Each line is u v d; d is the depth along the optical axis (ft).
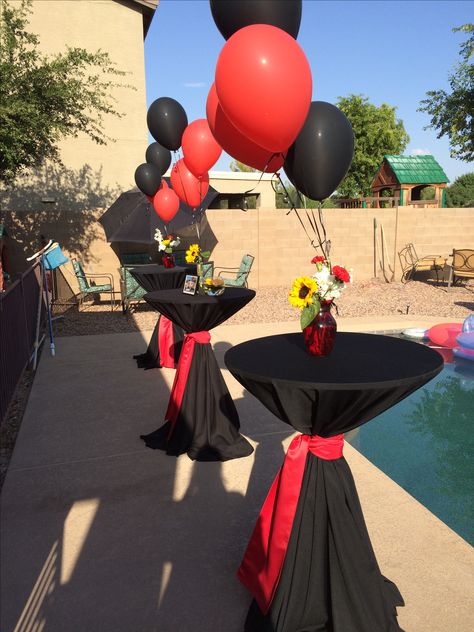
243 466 12.29
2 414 14.60
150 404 16.84
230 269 41.47
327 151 7.66
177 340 20.93
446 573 8.30
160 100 15.55
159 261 39.22
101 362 22.07
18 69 32.09
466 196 134.31
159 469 12.24
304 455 6.97
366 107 94.73
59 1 49.19
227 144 9.87
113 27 51.16
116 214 34.60
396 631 6.85
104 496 11.04
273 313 32.76
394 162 58.49
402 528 9.62
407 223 45.06
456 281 44.52
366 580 6.75
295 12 7.86
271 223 41.91
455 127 46.06
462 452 14.32
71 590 8.11
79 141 50.85
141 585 8.20
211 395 13.01
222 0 7.86
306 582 6.82
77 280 36.52
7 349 16.11
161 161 19.51
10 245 36.65
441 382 20.42
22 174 47.29
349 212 43.65
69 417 15.75
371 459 13.88
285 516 7.04
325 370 6.92
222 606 7.71
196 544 9.25
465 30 43.65
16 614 7.62
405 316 30.73
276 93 7.23
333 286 7.54
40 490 11.34
